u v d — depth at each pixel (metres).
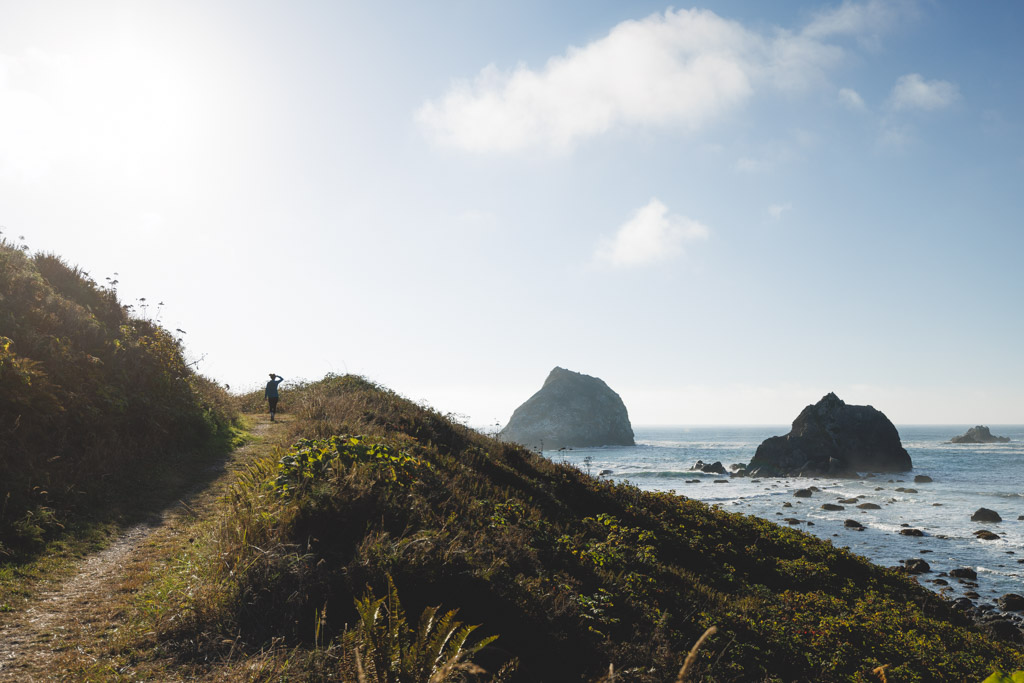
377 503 8.80
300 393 26.39
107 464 10.73
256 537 7.29
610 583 9.98
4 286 13.77
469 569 7.57
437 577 6.98
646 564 12.16
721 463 92.81
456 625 4.36
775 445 85.38
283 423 20.00
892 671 9.47
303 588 6.14
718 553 16.38
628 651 7.22
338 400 19.95
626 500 19.88
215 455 13.89
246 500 8.84
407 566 6.94
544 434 183.38
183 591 6.12
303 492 8.70
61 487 9.30
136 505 9.81
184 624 5.52
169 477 11.55
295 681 4.68
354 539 7.70
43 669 4.68
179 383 16.64
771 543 19.05
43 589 6.39
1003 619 19.00
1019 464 87.88
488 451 19.22
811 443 84.31
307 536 7.57
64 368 12.34
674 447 154.88
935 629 12.94
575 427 181.75
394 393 25.95
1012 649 12.80
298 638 5.55
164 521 9.23
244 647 5.29
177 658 5.02
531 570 9.08
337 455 10.77
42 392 10.85
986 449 123.81
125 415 12.83
